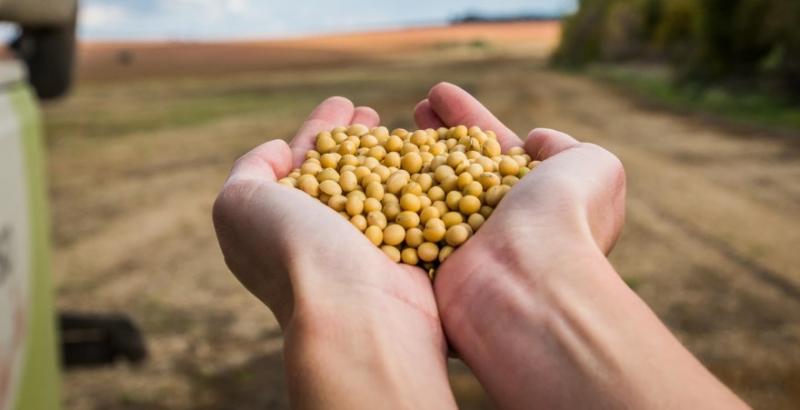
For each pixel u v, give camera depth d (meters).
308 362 0.21
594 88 5.35
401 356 0.22
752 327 0.95
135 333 0.79
